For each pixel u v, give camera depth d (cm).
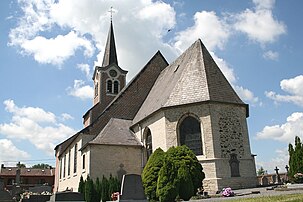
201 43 2897
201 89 2528
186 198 1728
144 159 2877
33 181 7269
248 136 2489
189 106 2497
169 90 2814
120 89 4619
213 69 2698
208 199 1689
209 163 2295
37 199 2336
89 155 2734
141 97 3584
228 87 2633
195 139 2442
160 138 2614
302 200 1217
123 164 2808
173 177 1720
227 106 2495
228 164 2320
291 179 2711
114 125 3162
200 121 2431
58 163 4425
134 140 2995
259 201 1308
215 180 2236
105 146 2806
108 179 2655
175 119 2528
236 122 2483
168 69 3469
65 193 1839
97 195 2383
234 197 1697
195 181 1900
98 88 4588
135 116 3400
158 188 1712
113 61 4909
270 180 3656
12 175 7131
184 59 3059
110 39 5059
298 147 2998
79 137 3231
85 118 4522
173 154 1938
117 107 3419
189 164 1911
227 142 2388
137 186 1603
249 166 2388
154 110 2783
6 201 2436
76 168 3262
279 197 1363
